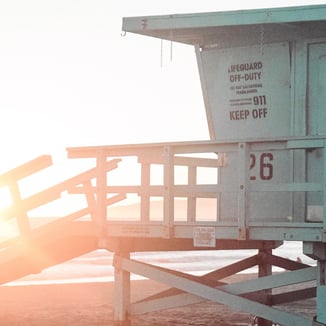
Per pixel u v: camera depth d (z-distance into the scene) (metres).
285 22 12.67
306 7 12.50
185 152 12.22
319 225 11.12
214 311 28.00
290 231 11.37
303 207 12.98
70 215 13.47
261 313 12.04
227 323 25.11
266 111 13.73
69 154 13.36
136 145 12.59
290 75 13.46
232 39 14.12
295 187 11.38
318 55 13.19
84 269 61.34
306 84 13.26
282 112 13.56
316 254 11.36
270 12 12.76
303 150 12.98
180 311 27.94
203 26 13.33
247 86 13.96
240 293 12.36
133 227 12.73
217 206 13.86
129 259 13.23
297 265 16.08
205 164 14.01
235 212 13.67
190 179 13.76
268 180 13.32
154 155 12.54
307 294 15.44
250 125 13.93
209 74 14.41
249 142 11.63
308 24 12.85
